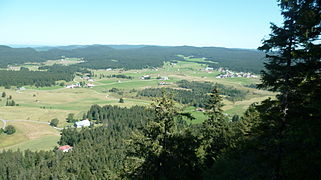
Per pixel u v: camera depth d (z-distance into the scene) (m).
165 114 20.02
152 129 19.81
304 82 14.55
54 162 93.50
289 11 14.48
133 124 117.88
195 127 63.41
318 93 14.24
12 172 84.69
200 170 24.11
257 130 17.16
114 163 82.56
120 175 22.22
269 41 15.37
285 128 15.53
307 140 12.85
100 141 108.81
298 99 15.38
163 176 19.64
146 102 192.50
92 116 157.00
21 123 140.62
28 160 93.44
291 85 15.51
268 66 15.95
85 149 101.62
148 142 19.91
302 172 13.87
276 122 15.83
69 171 86.12
